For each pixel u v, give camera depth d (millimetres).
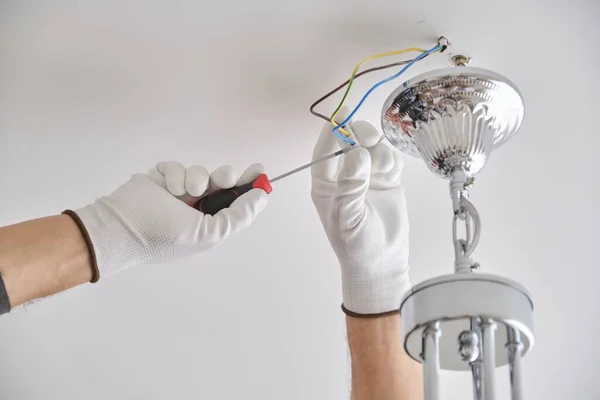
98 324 1478
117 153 1324
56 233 1065
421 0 1130
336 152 1203
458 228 1392
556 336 1452
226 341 1519
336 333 1507
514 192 1357
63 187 1366
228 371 1543
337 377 1533
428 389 861
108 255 1095
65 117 1272
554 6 1143
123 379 1533
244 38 1182
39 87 1237
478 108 1103
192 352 1522
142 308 1474
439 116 1109
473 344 910
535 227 1385
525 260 1417
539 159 1316
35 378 1515
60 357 1498
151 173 1207
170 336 1506
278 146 1316
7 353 1482
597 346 1451
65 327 1470
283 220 1411
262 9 1147
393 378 1245
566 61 1208
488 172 1342
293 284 1478
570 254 1398
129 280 1438
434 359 872
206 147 1320
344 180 1160
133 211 1131
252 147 1319
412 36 1169
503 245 1405
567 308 1438
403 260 1280
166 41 1188
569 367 1473
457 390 1487
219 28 1171
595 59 1203
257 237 1427
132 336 1497
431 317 862
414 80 1092
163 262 1164
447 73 1076
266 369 1542
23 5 1152
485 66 1217
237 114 1272
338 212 1203
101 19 1165
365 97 1180
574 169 1320
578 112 1260
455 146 1101
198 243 1150
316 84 1229
